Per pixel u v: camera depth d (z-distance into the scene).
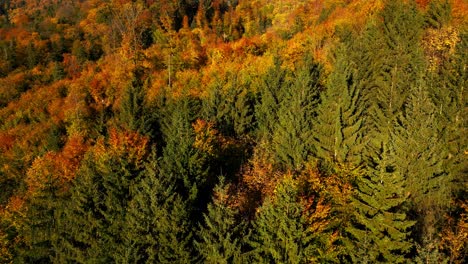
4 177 81.00
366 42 60.59
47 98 111.38
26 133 96.94
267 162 43.31
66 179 58.62
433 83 47.97
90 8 184.50
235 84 66.38
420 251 23.78
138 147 52.84
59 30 169.12
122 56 107.62
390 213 26.86
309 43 84.31
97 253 36.62
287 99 54.94
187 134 46.78
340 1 110.19
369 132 45.62
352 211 30.56
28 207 53.28
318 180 34.06
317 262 28.38
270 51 92.94
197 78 88.62
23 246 51.25
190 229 32.88
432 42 59.91
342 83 46.75
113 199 38.84
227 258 28.02
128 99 69.56
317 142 43.00
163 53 106.75
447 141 40.44
